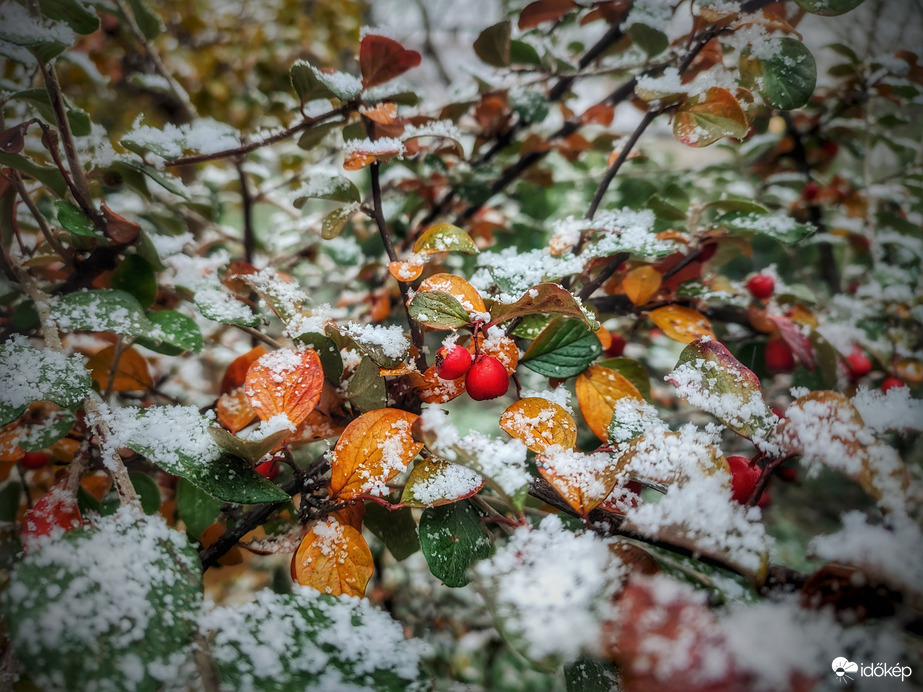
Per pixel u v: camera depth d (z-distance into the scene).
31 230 0.21
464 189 0.24
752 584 0.12
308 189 0.16
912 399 0.14
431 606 0.32
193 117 0.24
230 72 0.46
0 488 0.17
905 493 0.12
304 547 0.13
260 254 0.29
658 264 0.19
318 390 0.14
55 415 0.17
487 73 0.23
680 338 0.17
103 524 0.12
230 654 0.11
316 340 0.15
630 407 0.15
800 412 0.12
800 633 0.11
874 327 0.24
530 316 0.16
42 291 0.16
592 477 0.13
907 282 0.25
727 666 0.11
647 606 0.11
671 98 0.17
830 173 0.33
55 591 0.11
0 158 0.15
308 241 0.29
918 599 0.11
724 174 0.33
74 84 0.35
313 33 0.49
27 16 0.15
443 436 0.12
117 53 0.39
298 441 0.15
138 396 0.21
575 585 0.12
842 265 0.35
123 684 0.11
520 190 0.32
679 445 0.12
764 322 0.20
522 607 0.11
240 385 0.17
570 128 0.24
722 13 0.15
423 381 0.14
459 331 0.14
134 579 0.11
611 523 0.13
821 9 0.15
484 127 0.25
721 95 0.15
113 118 0.39
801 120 0.29
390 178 0.26
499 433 0.28
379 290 0.25
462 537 0.14
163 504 0.18
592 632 0.11
